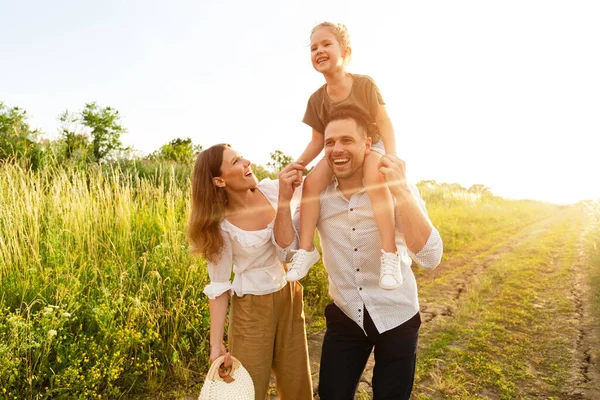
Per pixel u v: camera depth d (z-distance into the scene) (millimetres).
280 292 2465
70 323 3838
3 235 5109
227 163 2316
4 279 4273
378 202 2131
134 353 3914
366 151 2215
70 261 4836
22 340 3418
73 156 9383
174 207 7039
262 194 2562
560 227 17516
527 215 25391
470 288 7027
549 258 9758
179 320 4270
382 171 1990
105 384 3496
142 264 5070
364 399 3545
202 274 4922
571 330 5176
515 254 10273
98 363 3398
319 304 5598
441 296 6664
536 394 3768
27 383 3275
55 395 3266
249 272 2408
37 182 6129
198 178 2338
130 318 3953
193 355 4086
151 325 3936
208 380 2164
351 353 2332
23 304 4043
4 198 5730
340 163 2133
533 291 6891
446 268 8672
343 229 2250
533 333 5145
